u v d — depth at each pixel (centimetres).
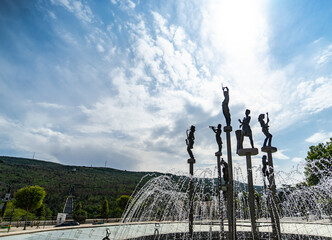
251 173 1019
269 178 1100
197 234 1265
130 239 1158
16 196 2531
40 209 3891
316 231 1401
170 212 1762
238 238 1252
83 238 1360
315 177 2222
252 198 991
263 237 1252
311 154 2616
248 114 1111
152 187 1482
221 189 1123
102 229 1811
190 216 1216
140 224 1956
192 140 1350
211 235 1260
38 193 2580
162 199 1636
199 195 1427
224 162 1084
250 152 1034
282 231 1411
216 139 1282
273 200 1066
